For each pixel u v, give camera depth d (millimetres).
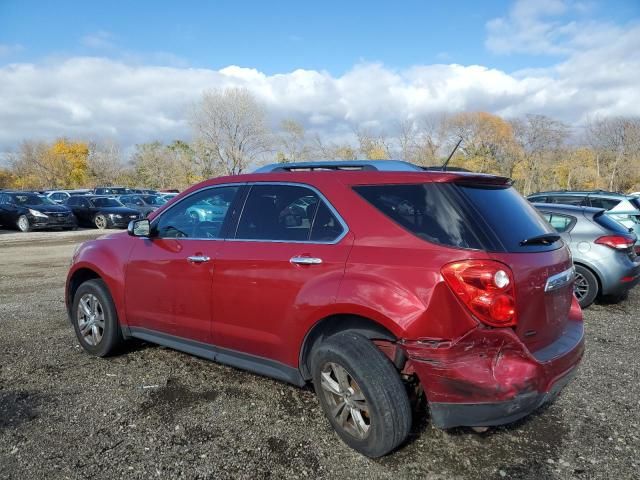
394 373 2826
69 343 5043
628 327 5672
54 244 15664
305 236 3266
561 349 2936
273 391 3869
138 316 4270
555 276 2971
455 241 2709
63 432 3236
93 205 23562
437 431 3230
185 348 3986
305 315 3105
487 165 51781
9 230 21594
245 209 3688
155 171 64750
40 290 7816
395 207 2980
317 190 3316
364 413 2928
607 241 6379
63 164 71500
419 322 2656
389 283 2773
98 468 2842
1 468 2832
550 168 55781
